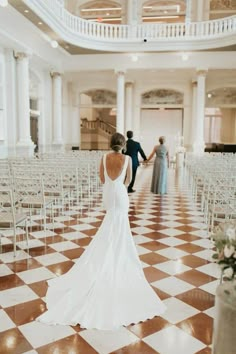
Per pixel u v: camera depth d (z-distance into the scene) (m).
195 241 5.19
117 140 3.45
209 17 19.17
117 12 20.47
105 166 3.45
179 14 20.08
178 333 2.73
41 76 17.03
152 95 20.00
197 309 3.12
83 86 20.14
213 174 6.69
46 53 15.20
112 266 3.35
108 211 3.42
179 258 4.44
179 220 6.53
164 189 9.44
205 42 14.73
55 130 17.73
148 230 5.79
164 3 19.25
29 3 10.38
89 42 15.15
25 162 8.65
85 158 10.06
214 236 1.92
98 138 26.44
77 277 3.35
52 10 11.92
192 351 2.51
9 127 13.62
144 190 10.12
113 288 3.24
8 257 4.39
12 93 13.46
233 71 17.81
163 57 16.14
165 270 4.03
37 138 17.56
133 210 7.38
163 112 21.22
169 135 21.34
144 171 15.77
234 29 14.03
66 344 2.57
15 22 11.70
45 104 17.53
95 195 9.02
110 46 15.49
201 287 3.58
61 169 7.02
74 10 19.78
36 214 6.80
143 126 21.55
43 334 2.69
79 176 8.23
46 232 5.56
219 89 19.48
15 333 2.70
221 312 1.85
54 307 3.03
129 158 3.46
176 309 3.11
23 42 12.78
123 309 2.99
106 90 20.31
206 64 15.85
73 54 16.52
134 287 3.33
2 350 2.49
